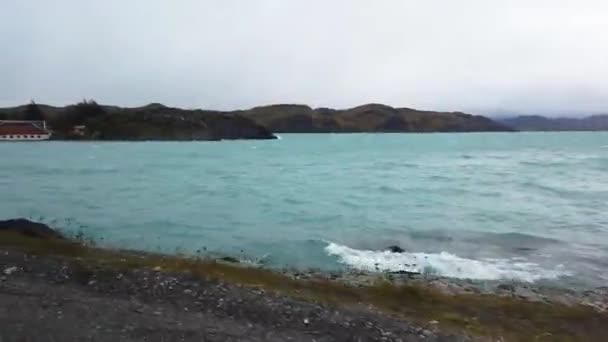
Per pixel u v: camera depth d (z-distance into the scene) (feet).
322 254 57.57
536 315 33.81
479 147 435.94
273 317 24.23
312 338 21.94
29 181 143.23
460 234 69.82
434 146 480.23
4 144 503.20
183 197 109.91
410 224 77.61
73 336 19.83
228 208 93.97
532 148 403.54
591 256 57.11
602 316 34.35
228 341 20.61
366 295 35.40
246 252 58.34
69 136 625.41
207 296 26.71
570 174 169.48
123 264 34.71
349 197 110.83
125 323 21.79
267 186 135.03
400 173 179.42
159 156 308.60
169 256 49.08
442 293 40.40
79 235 64.18
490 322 30.71
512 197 110.11
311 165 228.43
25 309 22.94
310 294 32.55
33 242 47.75
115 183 140.87
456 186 132.46
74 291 26.53
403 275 47.91
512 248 61.26
